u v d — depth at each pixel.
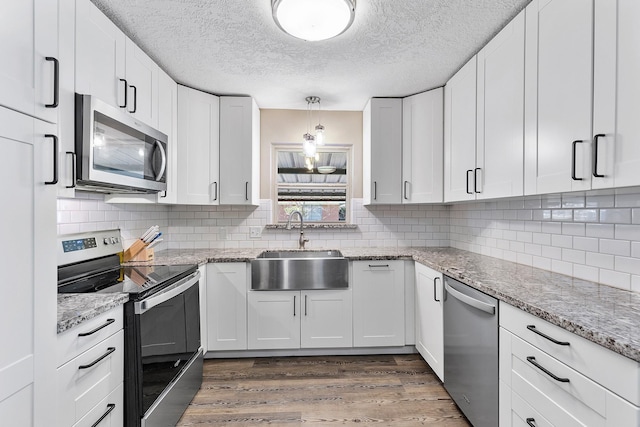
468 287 1.62
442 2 1.52
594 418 0.88
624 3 1.01
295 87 2.54
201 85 2.48
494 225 2.32
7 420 0.77
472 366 1.58
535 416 1.13
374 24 1.70
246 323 2.44
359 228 3.09
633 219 1.30
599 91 1.10
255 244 3.03
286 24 1.60
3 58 0.77
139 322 1.35
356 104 2.93
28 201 0.84
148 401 1.40
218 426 1.71
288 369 2.33
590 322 0.94
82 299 1.23
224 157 2.66
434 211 3.10
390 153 2.74
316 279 2.45
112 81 1.59
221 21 1.67
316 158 3.18
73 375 1.02
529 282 1.49
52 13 0.92
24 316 0.82
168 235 2.96
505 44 1.68
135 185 1.68
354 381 2.16
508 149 1.66
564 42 1.27
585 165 1.16
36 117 0.87
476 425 1.55
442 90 2.52
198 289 2.08
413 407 1.87
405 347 2.57
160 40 1.85
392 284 2.51
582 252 1.55
